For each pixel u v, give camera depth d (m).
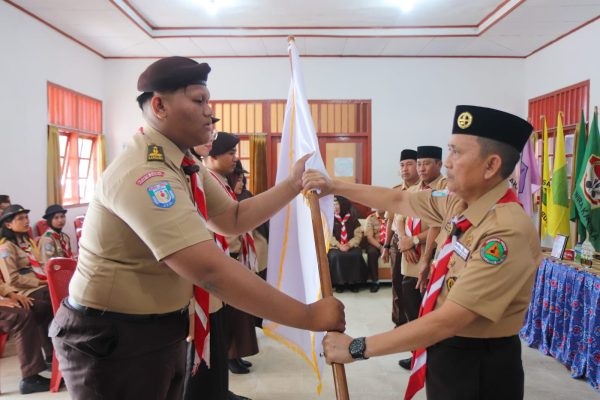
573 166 4.14
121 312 1.06
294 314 1.03
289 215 1.65
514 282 1.07
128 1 4.43
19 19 4.21
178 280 1.13
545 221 4.61
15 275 3.04
